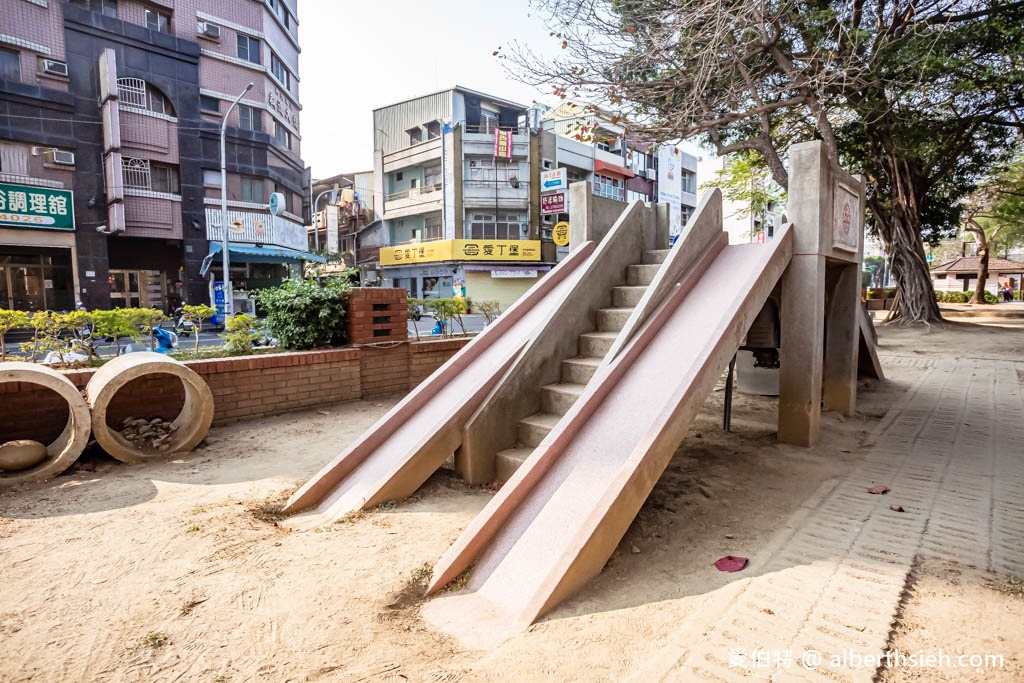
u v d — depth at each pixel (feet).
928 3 42.96
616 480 10.94
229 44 85.81
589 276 18.97
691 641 8.11
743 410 25.50
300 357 24.13
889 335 52.60
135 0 77.15
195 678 7.47
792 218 19.25
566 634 8.47
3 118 65.87
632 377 14.48
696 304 16.71
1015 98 48.32
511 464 15.31
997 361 36.68
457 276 110.83
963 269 157.58
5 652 7.96
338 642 8.34
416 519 12.96
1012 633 8.28
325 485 14.56
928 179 59.36
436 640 8.60
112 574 10.23
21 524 12.42
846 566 10.54
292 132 103.35
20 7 66.03
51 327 23.27
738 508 13.80
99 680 7.40
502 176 110.42
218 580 10.07
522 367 16.53
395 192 123.13
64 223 70.08
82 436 15.88
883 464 17.33
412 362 28.66
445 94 112.06
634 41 39.45
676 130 42.32
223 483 15.42
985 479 15.80
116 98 71.92
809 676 7.26
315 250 113.60
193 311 27.17
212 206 84.23
